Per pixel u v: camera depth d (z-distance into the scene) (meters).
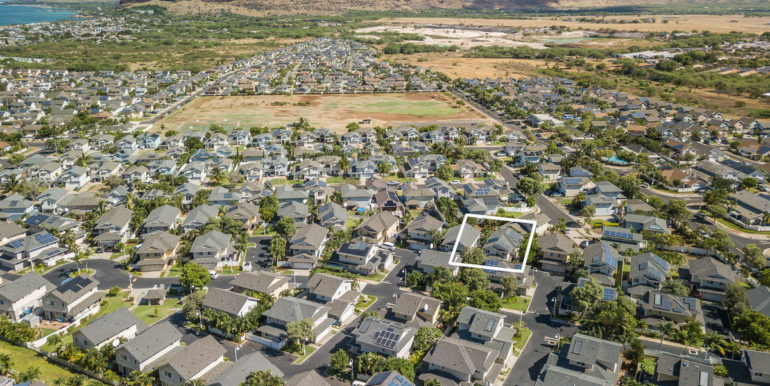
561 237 108.62
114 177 146.38
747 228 122.88
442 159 169.00
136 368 72.19
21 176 150.12
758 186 149.88
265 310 85.69
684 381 69.06
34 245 105.75
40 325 85.31
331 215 121.94
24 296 87.69
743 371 72.94
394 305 89.44
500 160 178.12
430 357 72.94
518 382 71.81
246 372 67.88
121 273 103.00
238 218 119.38
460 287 90.94
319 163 164.88
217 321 81.62
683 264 105.38
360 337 77.06
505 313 89.81
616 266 98.81
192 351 71.81
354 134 197.50
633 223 119.06
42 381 68.31
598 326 80.50
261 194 136.62
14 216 123.19
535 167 161.75
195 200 131.62
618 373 73.44
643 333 84.19
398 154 180.00
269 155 174.88
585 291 86.00
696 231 114.19
